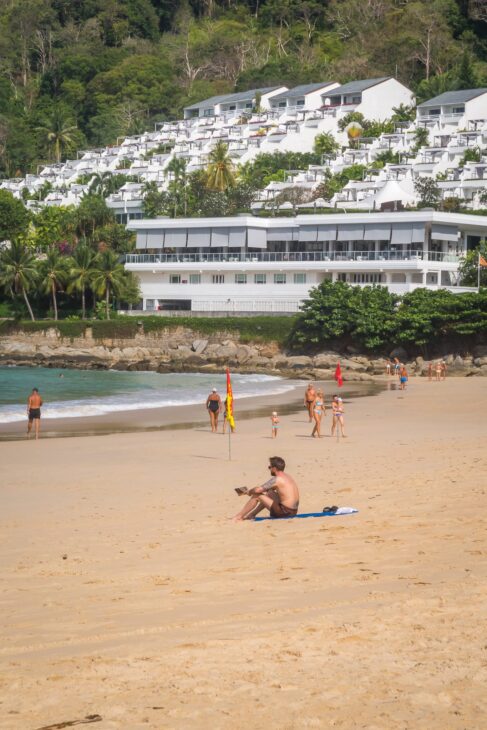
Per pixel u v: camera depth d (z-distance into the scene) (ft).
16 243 399.44
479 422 149.07
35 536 62.03
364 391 228.43
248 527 60.29
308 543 52.54
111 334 374.43
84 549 56.34
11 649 34.88
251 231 374.63
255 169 540.93
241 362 330.54
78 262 388.78
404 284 331.16
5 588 46.26
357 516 60.80
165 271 388.16
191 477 92.68
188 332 360.48
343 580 42.39
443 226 345.72
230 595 41.11
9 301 415.85
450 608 35.88
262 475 92.99
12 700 28.78
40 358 365.61
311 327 328.70
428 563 44.78
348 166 532.32
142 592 43.21
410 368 303.27
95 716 27.17
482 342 300.61
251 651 31.99
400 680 28.76
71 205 503.61
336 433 134.92
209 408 142.20
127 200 520.42
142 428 146.92
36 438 132.16
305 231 364.38
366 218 349.82
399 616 35.22
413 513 60.44
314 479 84.43
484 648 31.22
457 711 26.43
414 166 508.53
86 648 34.04
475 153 503.20
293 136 586.86
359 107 614.34
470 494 67.31
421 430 136.15
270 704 27.37
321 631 33.81
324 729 25.70
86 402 194.18
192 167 573.33
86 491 84.23
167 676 30.04
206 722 26.37
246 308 366.02
